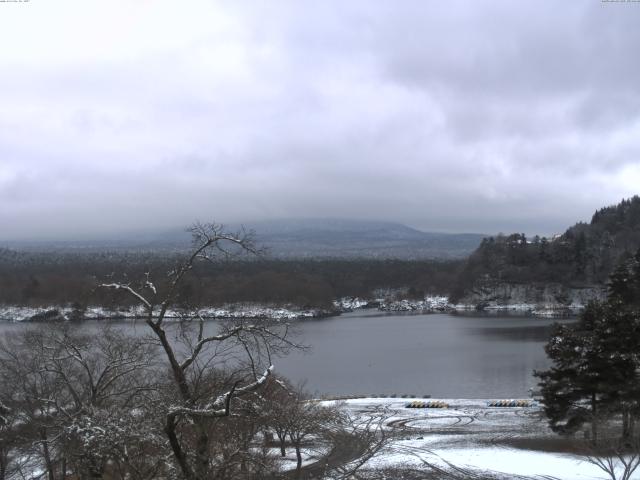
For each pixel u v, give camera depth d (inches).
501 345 4830.2
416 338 5447.8
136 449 720.3
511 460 1370.6
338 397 2701.8
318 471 1269.7
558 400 1488.7
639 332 1437.0
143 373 1337.4
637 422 1519.4
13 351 1521.9
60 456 984.9
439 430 1859.0
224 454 762.8
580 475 1208.8
